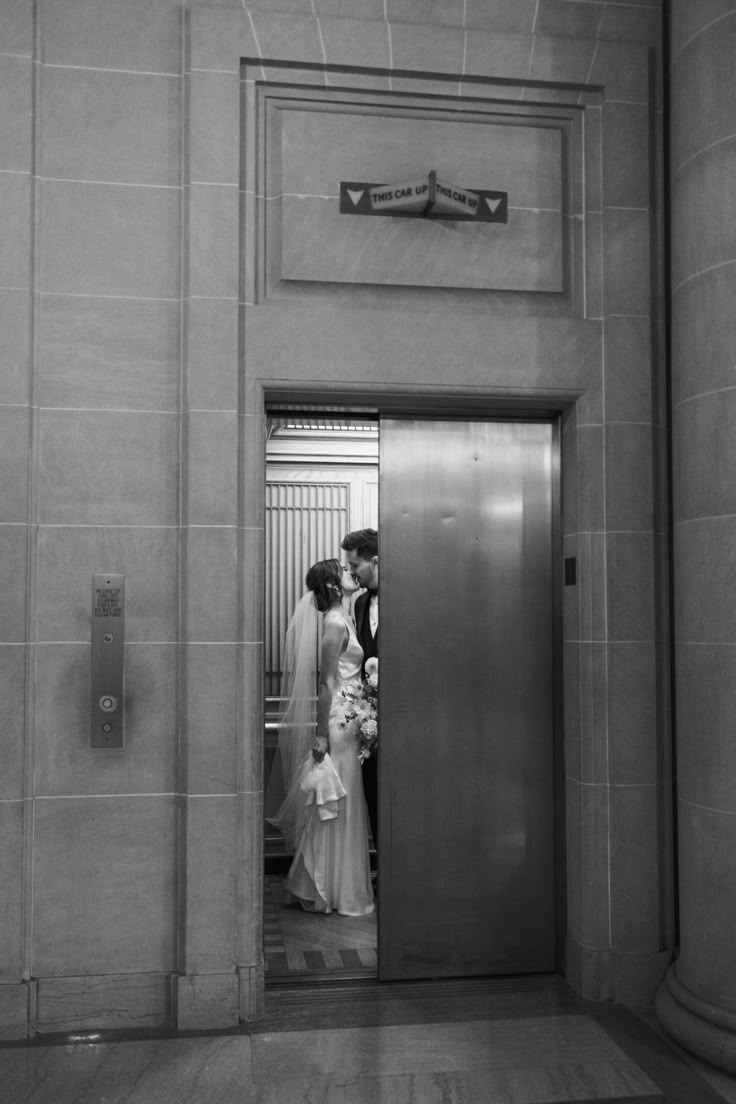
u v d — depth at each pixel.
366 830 4.99
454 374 3.99
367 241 4.00
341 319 3.93
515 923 4.23
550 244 4.12
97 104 3.83
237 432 3.84
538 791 4.26
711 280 3.60
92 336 3.80
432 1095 3.19
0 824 3.63
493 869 4.22
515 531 4.29
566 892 4.19
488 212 4.07
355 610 5.06
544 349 4.06
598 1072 3.36
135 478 3.82
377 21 3.97
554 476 4.31
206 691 3.77
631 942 3.99
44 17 3.81
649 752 4.05
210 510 3.80
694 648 3.67
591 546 4.07
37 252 3.77
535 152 4.12
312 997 3.98
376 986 4.09
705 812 3.59
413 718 4.19
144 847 3.78
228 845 3.76
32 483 3.74
